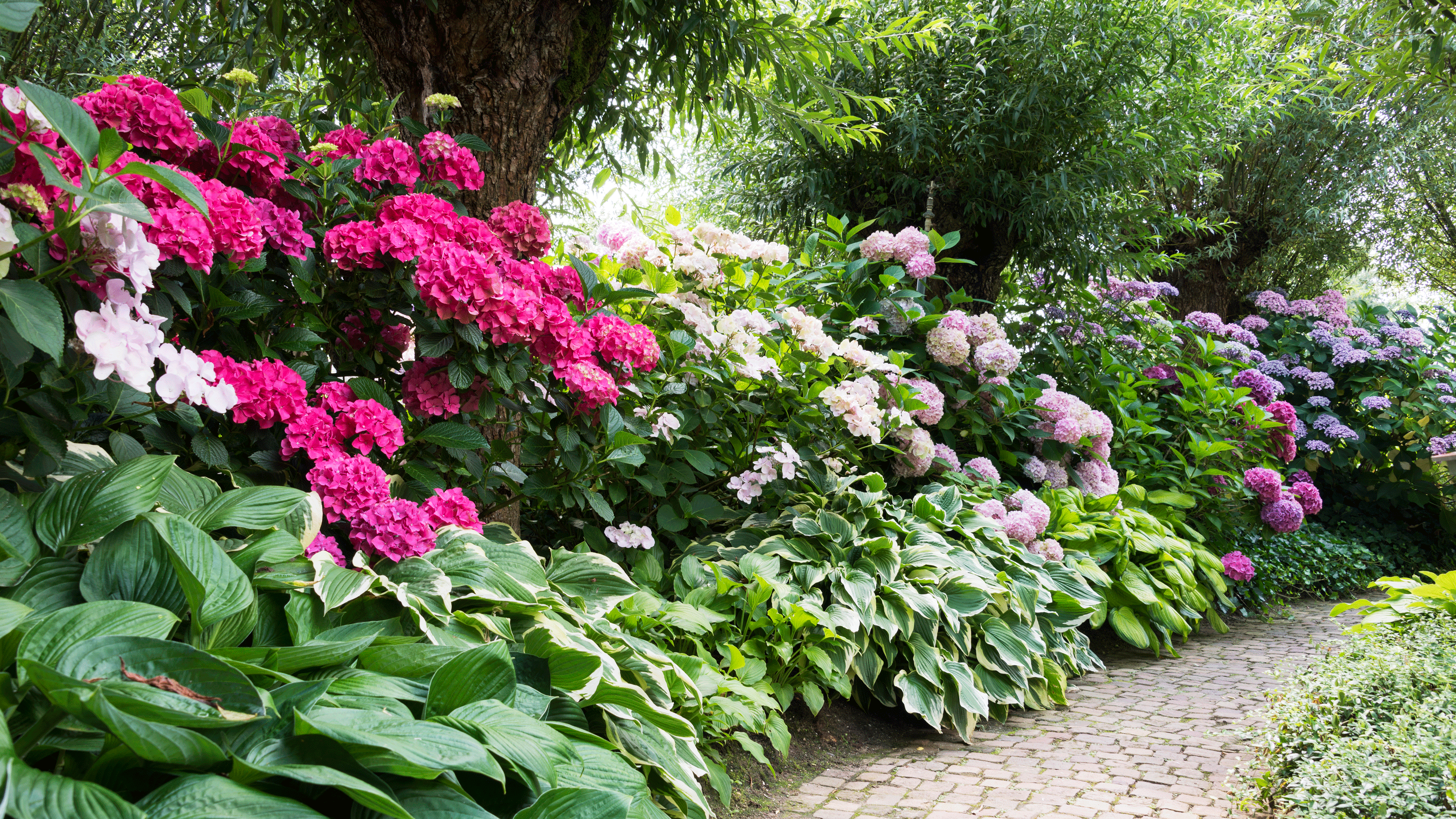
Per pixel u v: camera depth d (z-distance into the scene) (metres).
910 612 3.78
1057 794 2.95
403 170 2.69
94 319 1.55
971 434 5.62
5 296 1.40
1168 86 7.27
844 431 4.30
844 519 4.02
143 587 1.64
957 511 4.53
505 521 3.33
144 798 1.24
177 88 4.67
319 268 2.52
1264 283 11.16
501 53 3.38
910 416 4.78
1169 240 10.75
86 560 1.71
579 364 2.75
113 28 5.67
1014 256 8.05
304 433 2.16
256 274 2.39
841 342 5.09
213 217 2.01
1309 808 2.50
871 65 6.98
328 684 1.51
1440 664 2.94
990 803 2.88
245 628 1.72
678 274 4.11
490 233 2.64
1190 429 6.53
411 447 2.70
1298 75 8.32
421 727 1.48
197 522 1.84
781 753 3.10
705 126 7.83
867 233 8.00
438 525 2.35
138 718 1.27
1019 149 7.06
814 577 3.62
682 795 2.27
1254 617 6.17
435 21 3.34
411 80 3.47
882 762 3.38
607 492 3.55
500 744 1.58
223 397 1.87
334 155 2.71
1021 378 6.11
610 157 5.36
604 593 2.70
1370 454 7.94
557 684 2.11
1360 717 2.79
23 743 1.28
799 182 7.84
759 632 3.43
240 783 1.34
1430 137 10.73
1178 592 5.33
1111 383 6.57
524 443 2.99
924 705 3.57
